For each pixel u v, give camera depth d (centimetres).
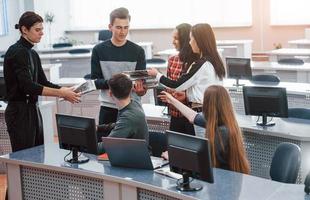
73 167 344
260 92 434
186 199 283
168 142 298
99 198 339
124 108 361
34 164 358
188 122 425
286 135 413
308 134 411
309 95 595
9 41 1192
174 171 299
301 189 288
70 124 349
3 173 585
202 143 279
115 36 424
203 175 283
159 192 297
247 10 1267
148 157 325
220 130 328
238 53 1159
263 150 442
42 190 367
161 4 1347
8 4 1185
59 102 712
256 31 1266
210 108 331
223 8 1289
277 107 430
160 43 1366
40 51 1131
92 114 721
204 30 405
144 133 361
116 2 1377
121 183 319
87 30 1394
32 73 409
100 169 338
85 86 418
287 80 802
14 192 378
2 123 580
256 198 277
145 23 1366
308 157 412
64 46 1164
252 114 444
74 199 353
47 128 619
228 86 645
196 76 405
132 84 370
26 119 408
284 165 337
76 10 1402
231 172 319
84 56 1048
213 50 407
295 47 1097
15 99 407
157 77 421
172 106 430
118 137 351
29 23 398
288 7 1222
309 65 798
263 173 445
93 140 340
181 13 1333
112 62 428
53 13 1334
